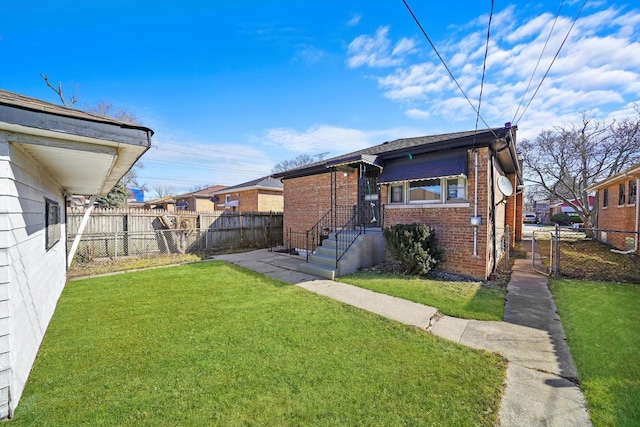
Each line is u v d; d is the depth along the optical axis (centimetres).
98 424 224
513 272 742
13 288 257
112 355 332
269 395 258
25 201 304
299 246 1220
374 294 567
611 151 1692
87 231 1000
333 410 238
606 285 598
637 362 303
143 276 752
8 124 223
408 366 304
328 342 362
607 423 220
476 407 240
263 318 446
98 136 267
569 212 3816
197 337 379
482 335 380
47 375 292
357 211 986
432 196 742
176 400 252
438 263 687
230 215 1367
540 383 273
